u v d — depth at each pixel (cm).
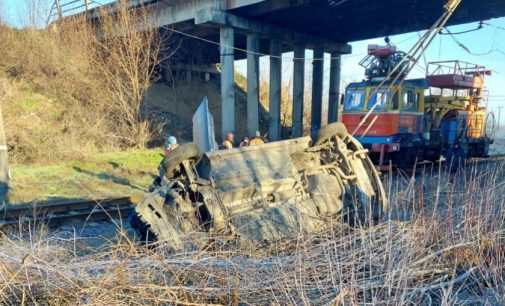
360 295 315
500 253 400
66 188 959
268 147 510
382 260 355
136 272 315
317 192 500
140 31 1847
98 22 1962
